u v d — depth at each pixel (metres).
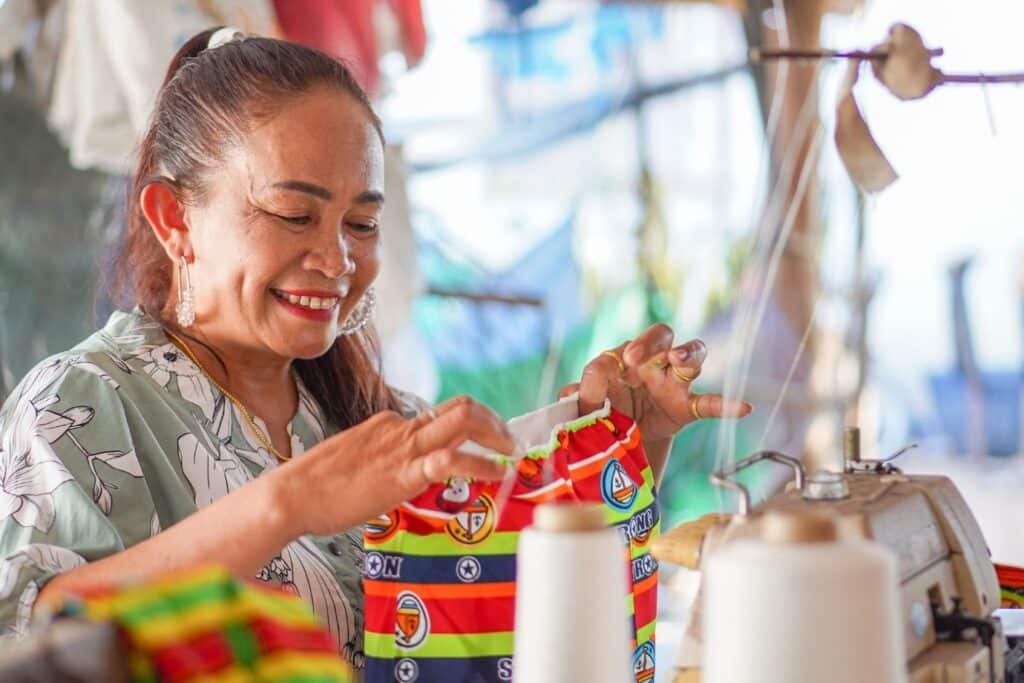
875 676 1.01
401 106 5.82
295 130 1.94
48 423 1.86
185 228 2.03
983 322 7.27
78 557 1.73
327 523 1.54
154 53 3.24
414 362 5.18
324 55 2.05
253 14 3.36
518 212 5.83
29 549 1.70
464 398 1.54
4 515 1.80
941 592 1.45
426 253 5.73
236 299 2.00
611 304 5.69
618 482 1.80
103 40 3.45
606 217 5.69
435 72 5.89
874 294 4.54
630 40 5.71
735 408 1.69
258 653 0.97
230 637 0.97
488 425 1.53
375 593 1.68
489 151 5.86
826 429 4.53
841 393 4.49
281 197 1.93
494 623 1.67
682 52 5.71
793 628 1.00
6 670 0.86
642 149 5.68
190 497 1.95
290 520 1.54
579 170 5.75
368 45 3.60
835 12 4.36
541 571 1.15
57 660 0.89
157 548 1.58
